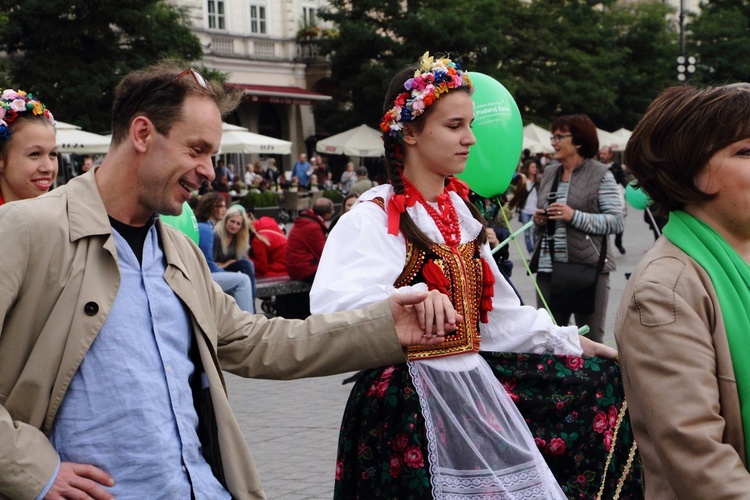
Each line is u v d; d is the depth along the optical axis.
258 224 12.66
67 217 2.48
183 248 2.71
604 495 3.76
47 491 2.33
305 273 11.40
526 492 3.49
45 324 2.42
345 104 37.31
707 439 2.18
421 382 3.43
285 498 5.23
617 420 3.79
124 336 2.48
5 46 26.33
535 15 38.78
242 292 9.85
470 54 34.53
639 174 2.48
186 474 2.52
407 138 3.59
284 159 39.09
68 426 2.43
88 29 26.09
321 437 6.46
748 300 2.29
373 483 3.43
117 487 2.42
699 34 42.78
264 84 38.62
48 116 4.05
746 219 2.37
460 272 3.53
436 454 3.38
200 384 2.68
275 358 2.79
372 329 2.77
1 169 3.99
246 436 6.54
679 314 2.27
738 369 2.27
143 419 2.45
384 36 34.66
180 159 2.53
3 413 2.34
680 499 2.25
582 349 3.82
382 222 3.51
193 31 35.16
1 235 2.41
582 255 6.35
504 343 3.72
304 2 40.22
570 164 6.51
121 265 2.54
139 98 2.54
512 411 3.59
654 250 2.42
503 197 5.38
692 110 2.35
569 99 38.47
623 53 42.97
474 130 4.88
